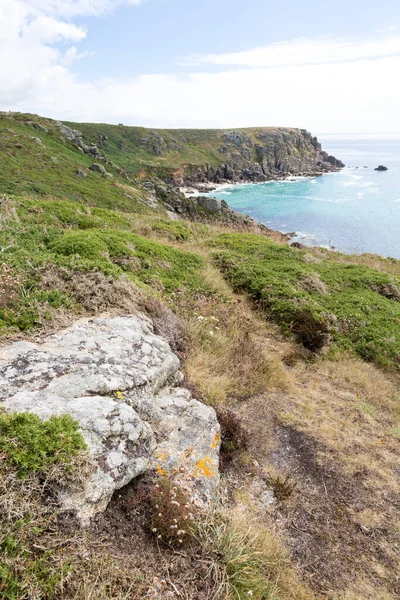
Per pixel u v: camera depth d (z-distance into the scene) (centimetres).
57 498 251
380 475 434
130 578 238
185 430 385
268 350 708
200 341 609
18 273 516
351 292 1147
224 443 420
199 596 249
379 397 634
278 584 289
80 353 393
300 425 504
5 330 404
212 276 994
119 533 265
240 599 256
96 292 541
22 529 224
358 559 328
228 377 554
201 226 1925
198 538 284
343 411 563
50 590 209
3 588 199
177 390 451
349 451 468
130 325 489
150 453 330
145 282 775
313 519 362
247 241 1594
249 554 279
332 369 710
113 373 378
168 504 286
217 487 352
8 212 875
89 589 216
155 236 1349
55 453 261
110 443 301
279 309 866
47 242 743
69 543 235
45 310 454
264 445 453
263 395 558
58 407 306
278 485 386
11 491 234
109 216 1345
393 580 313
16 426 265
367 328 895
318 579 304
